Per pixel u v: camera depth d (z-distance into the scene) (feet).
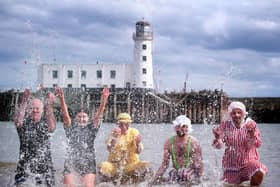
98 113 23.72
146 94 158.61
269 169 30.14
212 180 24.11
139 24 180.65
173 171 23.54
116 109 158.71
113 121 156.87
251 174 22.13
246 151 22.53
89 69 176.96
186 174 22.81
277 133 94.94
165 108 156.56
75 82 176.35
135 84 179.32
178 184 22.89
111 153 25.75
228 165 23.13
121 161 25.54
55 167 29.73
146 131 85.51
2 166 29.73
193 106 155.22
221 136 23.04
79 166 23.11
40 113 22.59
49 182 22.45
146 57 180.55
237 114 22.27
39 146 22.45
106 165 24.98
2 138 61.16
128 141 25.59
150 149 42.86
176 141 23.47
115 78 177.47
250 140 22.29
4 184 22.93
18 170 22.57
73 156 23.20
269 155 40.22
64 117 23.39
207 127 115.24
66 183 22.07
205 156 36.35
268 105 178.60
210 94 153.79
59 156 36.24
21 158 22.49
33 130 22.44
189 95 156.76
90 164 23.12
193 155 23.20
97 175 25.66
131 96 159.02
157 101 156.66
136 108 158.30
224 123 23.07
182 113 156.25
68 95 155.22
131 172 25.20
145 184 23.63
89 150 23.25
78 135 23.27
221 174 26.27
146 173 25.20
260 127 136.05
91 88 159.94
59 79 176.45
